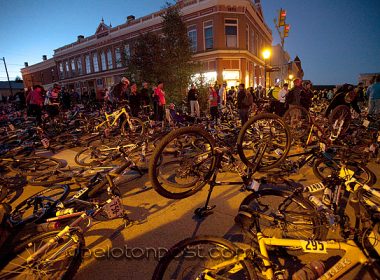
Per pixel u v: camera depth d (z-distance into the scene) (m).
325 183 2.55
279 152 3.63
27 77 44.38
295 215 2.34
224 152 2.94
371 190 2.29
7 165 5.47
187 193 2.90
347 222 2.31
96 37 29.27
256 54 24.33
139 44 12.73
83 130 8.95
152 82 12.35
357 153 5.03
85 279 2.36
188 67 12.63
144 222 3.26
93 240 2.94
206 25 19.47
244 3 18.89
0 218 2.32
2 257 2.22
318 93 21.11
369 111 7.95
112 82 29.03
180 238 2.88
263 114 3.29
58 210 2.77
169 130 8.02
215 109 10.45
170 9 12.88
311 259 2.42
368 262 1.86
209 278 1.77
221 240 1.89
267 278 1.79
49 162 5.46
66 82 35.97
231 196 3.84
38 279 2.13
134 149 4.98
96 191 2.91
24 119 10.52
